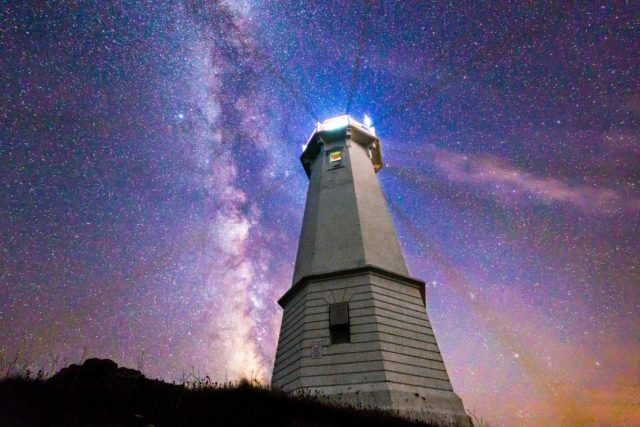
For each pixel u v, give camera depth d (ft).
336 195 79.20
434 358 58.44
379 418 41.29
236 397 33.42
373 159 103.09
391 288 62.80
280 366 62.69
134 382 30.58
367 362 53.42
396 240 73.61
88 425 24.44
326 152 91.81
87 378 30.48
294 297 67.26
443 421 49.55
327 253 68.28
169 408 28.91
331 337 57.67
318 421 35.96
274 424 32.17
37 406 25.23
